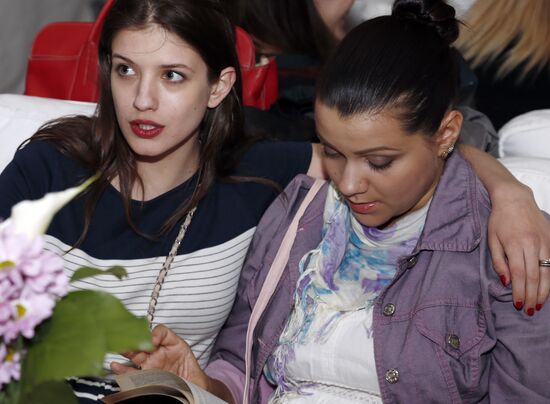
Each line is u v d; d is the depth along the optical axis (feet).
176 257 5.79
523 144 6.77
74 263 5.73
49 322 3.31
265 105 8.16
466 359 5.07
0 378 3.16
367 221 5.14
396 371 5.09
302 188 5.99
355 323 5.33
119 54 5.28
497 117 9.31
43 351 3.22
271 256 5.81
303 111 8.34
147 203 5.79
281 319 5.68
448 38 5.12
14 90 11.93
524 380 4.96
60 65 8.10
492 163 5.66
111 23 5.31
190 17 5.25
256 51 8.83
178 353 5.28
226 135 5.98
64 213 5.73
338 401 5.30
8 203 5.67
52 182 5.77
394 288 5.30
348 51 4.94
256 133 6.37
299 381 5.50
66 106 6.70
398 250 5.34
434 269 5.21
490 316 5.05
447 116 5.01
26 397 3.29
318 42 8.76
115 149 5.74
